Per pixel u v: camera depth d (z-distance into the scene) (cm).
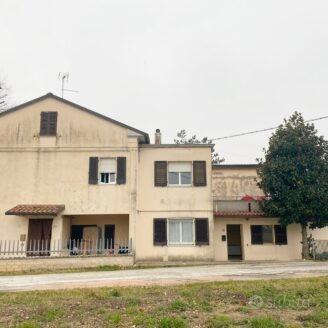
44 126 2352
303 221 2356
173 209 2344
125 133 2355
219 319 769
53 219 2217
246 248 2478
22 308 898
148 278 1432
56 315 829
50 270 1898
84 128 2355
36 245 2219
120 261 1994
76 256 1967
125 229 2425
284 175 2342
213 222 2417
